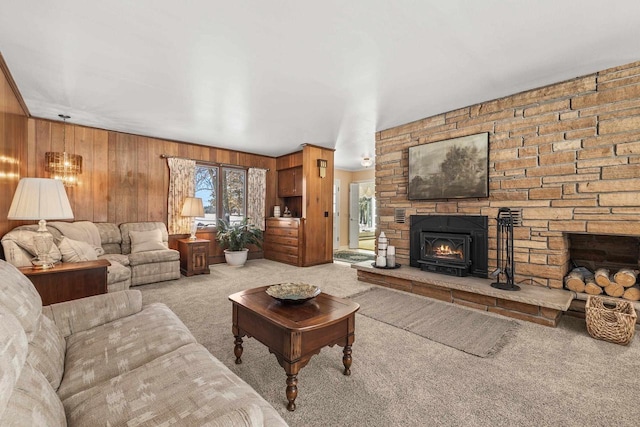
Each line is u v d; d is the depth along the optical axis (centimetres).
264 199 653
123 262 387
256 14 195
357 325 268
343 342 182
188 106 359
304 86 302
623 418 149
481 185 345
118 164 473
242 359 206
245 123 429
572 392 170
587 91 279
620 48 234
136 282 405
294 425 143
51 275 239
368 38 221
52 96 330
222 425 77
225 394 102
